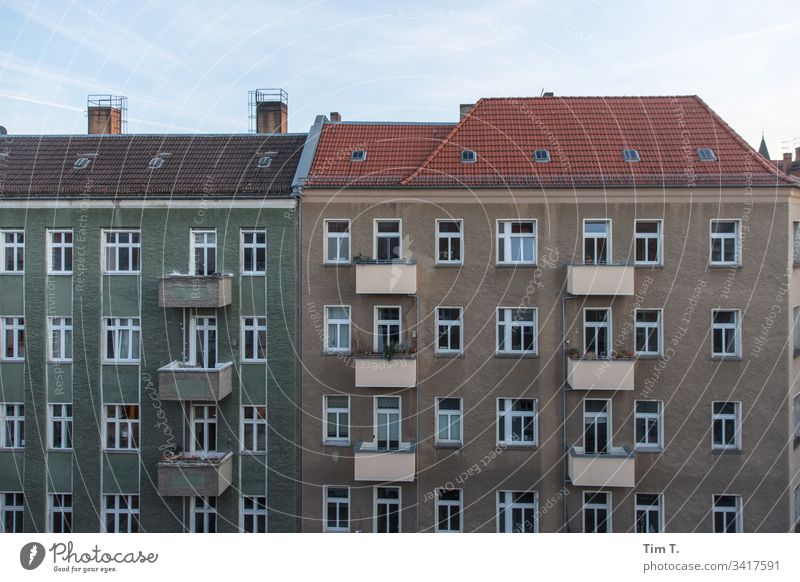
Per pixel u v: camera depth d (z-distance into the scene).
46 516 20.42
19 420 20.70
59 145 22.77
